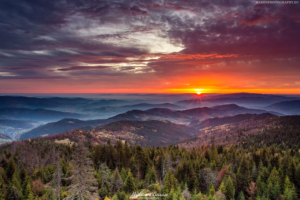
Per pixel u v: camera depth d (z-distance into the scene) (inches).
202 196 1889.8
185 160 2987.2
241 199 2000.5
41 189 2054.6
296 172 2219.5
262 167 2659.9
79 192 1080.2
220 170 2723.9
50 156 3339.1
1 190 1872.5
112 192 2119.8
